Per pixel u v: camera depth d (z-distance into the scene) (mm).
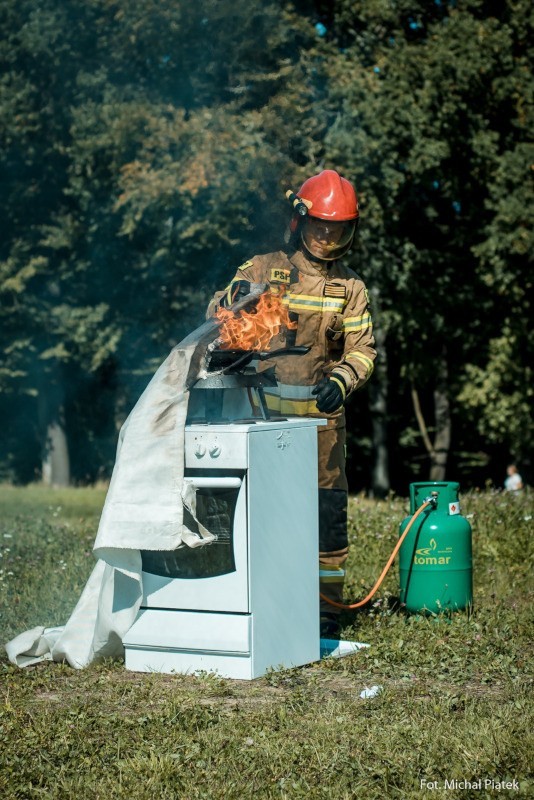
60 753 4266
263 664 5547
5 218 32688
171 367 5598
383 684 5398
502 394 29531
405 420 38469
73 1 28953
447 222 29922
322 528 6578
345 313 6422
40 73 30297
